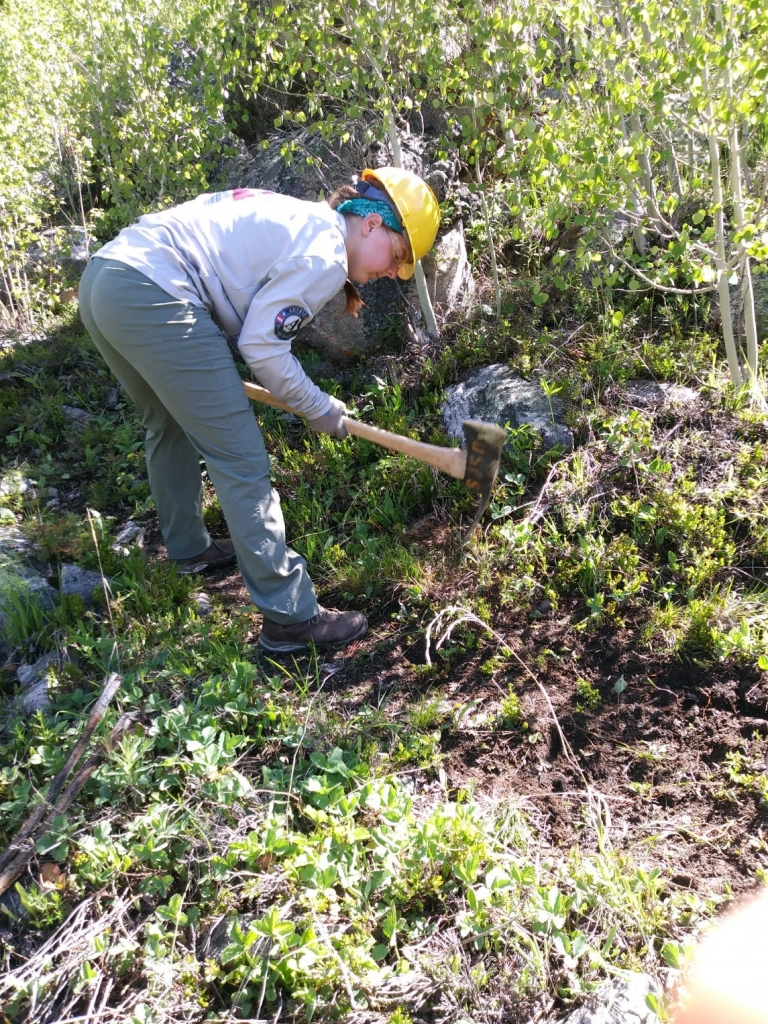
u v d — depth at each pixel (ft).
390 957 6.79
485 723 8.74
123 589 11.01
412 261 9.40
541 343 13.05
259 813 7.73
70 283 18.95
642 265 13.70
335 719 8.79
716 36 10.36
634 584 9.74
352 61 12.71
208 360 8.62
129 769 7.82
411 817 7.39
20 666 10.09
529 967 6.47
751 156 13.98
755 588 9.80
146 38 15.30
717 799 7.80
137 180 16.19
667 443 11.34
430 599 10.27
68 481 13.99
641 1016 6.11
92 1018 6.31
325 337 14.38
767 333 12.78
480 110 12.44
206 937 6.88
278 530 9.30
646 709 8.73
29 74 19.94
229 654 9.59
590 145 10.50
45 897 7.20
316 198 14.62
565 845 7.59
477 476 8.93
